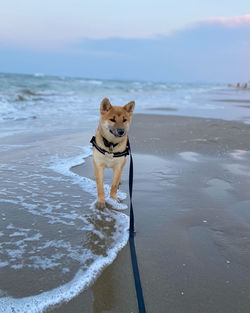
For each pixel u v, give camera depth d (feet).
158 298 2.27
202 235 3.25
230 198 4.27
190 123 10.68
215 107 17.62
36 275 2.46
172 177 5.11
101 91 28.63
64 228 3.28
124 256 2.82
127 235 3.22
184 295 2.31
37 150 6.50
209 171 5.43
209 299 2.28
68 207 3.84
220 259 2.81
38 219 3.45
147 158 6.22
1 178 4.67
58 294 2.26
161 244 3.05
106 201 4.11
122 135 3.73
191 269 2.64
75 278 2.45
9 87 22.77
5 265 2.56
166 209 3.91
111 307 2.16
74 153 6.40
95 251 2.86
